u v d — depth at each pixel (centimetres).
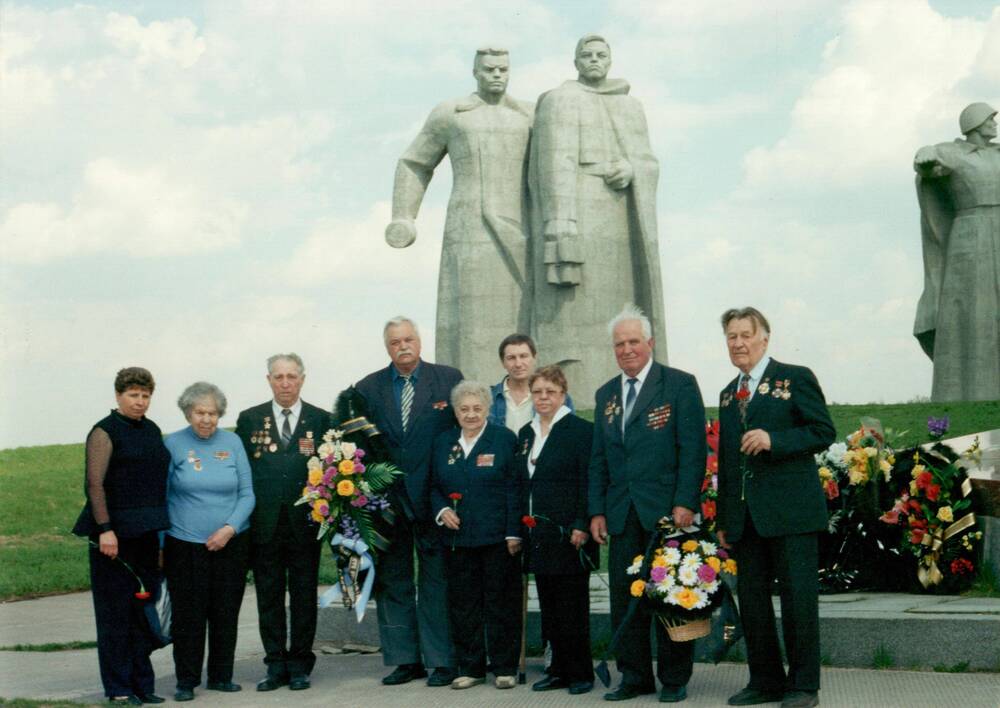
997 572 1005
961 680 790
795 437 756
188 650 866
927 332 2641
